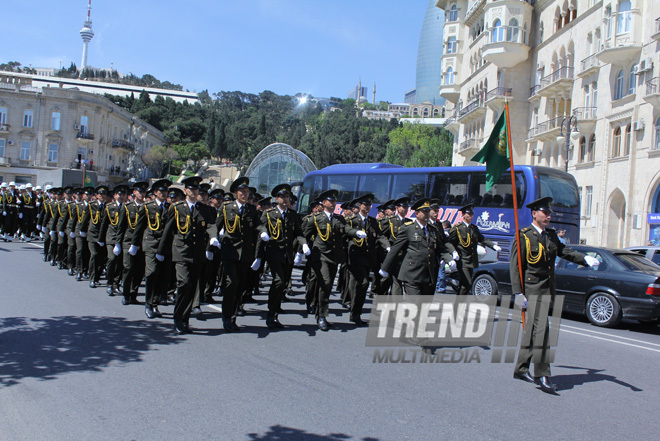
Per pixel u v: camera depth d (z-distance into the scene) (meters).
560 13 35.94
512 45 38.16
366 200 9.89
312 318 10.13
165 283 9.80
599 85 30.66
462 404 5.63
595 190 30.69
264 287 14.50
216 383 5.98
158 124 121.56
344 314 10.81
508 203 15.88
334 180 21.41
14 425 4.68
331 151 111.69
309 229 9.10
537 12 38.91
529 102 39.06
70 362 6.55
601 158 30.19
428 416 5.24
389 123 152.38
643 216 26.61
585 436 4.94
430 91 187.50
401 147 76.00
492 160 8.39
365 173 20.14
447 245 8.98
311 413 5.18
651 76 26.52
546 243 6.52
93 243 12.50
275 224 9.08
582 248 11.84
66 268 15.34
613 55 28.42
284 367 6.71
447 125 52.22
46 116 62.53
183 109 132.62
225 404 5.34
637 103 27.31
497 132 8.34
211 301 11.75
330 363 6.98
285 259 9.19
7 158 61.06
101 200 12.86
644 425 5.28
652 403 5.98
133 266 10.65
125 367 6.46
